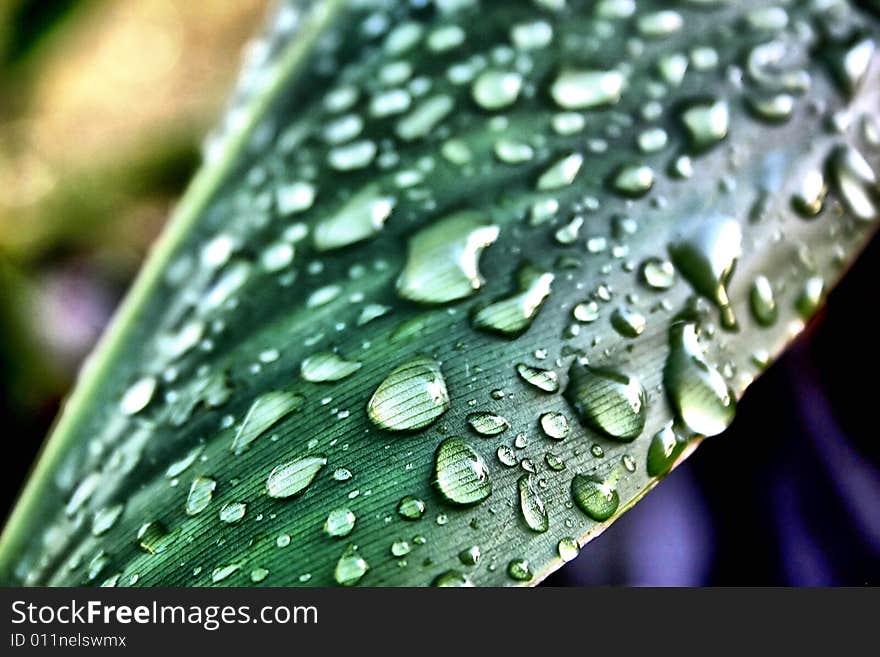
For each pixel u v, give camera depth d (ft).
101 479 0.68
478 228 0.68
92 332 1.25
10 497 0.99
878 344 0.80
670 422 0.64
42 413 1.09
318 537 0.63
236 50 2.10
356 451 0.64
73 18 1.19
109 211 1.34
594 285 0.66
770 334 0.65
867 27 0.70
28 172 1.35
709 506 0.84
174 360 0.69
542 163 0.69
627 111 0.69
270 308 0.69
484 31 0.73
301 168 0.72
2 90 1.25
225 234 0.72
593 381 0.64
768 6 0.71
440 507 0.63
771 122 0.68
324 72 0.75
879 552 0.80
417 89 0.72
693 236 0.66
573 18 0.72
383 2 0.75
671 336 0.65
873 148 0.67
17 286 1.16
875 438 0.81
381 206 0.69
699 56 0.70
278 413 0.66
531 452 0.63
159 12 2.15
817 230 0.66
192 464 0.66
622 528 0.86
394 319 0.67
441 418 0.64
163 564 0.64
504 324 0.66
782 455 0.83
